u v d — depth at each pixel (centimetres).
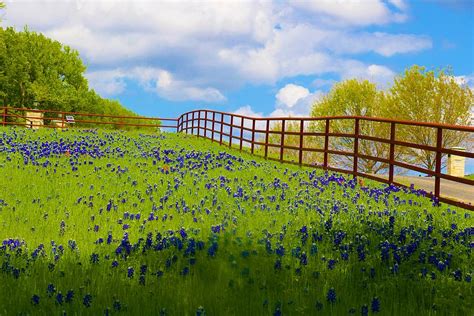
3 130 2606
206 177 1330
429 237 713
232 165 1664
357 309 454
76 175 1259
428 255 613
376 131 3450
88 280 508
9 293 472
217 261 577
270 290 498
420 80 3259
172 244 644
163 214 895
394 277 528
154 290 486
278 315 411
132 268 520
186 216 873
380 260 588
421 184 1877
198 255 604
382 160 1458
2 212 875
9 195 1016
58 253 616
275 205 978
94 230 777
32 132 2577
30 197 1010
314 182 1320
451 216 1003
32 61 4872
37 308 439
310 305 457
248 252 593
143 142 2388
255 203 997
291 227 773
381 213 883
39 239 724
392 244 625
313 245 607
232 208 923
